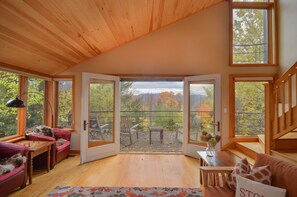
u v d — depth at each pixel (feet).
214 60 15.96
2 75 11.89
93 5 9.13
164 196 9.18
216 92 14.37
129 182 10.67
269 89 11.12
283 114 10.37
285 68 14.93
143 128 24.27
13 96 12.73
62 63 14.61
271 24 16.19
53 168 12.70
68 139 15.28
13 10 7.36
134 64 16.06
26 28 8.77
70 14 9.04
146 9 11.89
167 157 15.11
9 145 10.02
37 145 11.18
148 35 16.08
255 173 5.94
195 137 15.51
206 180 7.17
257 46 16.33
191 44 16.02
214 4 15.90
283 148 11.11
